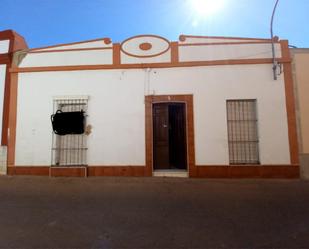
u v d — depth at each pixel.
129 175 6.72
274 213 3.94
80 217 3.76
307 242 2.96
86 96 6.95
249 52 6.80
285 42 6.75
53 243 2.92
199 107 6.75
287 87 6.61
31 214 3.89
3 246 2.84
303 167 6.42
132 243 2.93
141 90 6.91
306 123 6.52
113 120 6.88
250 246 2.86
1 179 6.42
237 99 6.72
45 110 7.02
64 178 6.54
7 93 7.16
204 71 6.83
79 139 6.94
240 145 6.71
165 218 3.72
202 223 3.54
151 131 6.79
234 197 4.84
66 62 7.11
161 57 6.95
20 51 7.25
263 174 6.46
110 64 7.00
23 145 6.97
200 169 6.58
